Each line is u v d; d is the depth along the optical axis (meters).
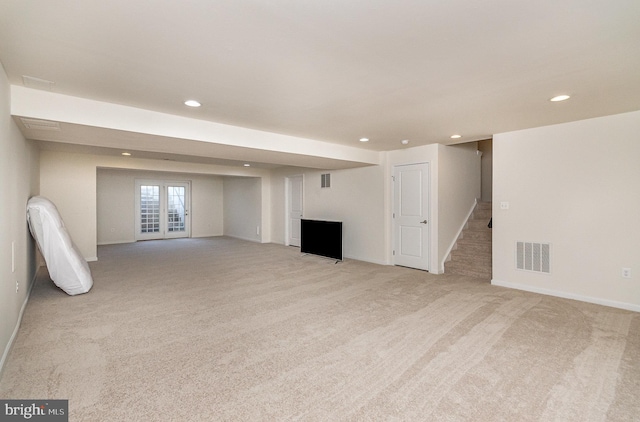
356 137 4.76
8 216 2.53
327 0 1.51
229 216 10.84
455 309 3.57
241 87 2.69
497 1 1.52
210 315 3.39
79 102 2.96
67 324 3.11
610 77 2.48
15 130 2.88
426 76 2.45
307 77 2.47
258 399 1.95
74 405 1.88
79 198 6.21
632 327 3.03
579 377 2.18
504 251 4.52
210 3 1.54
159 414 1.81
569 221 3.94
